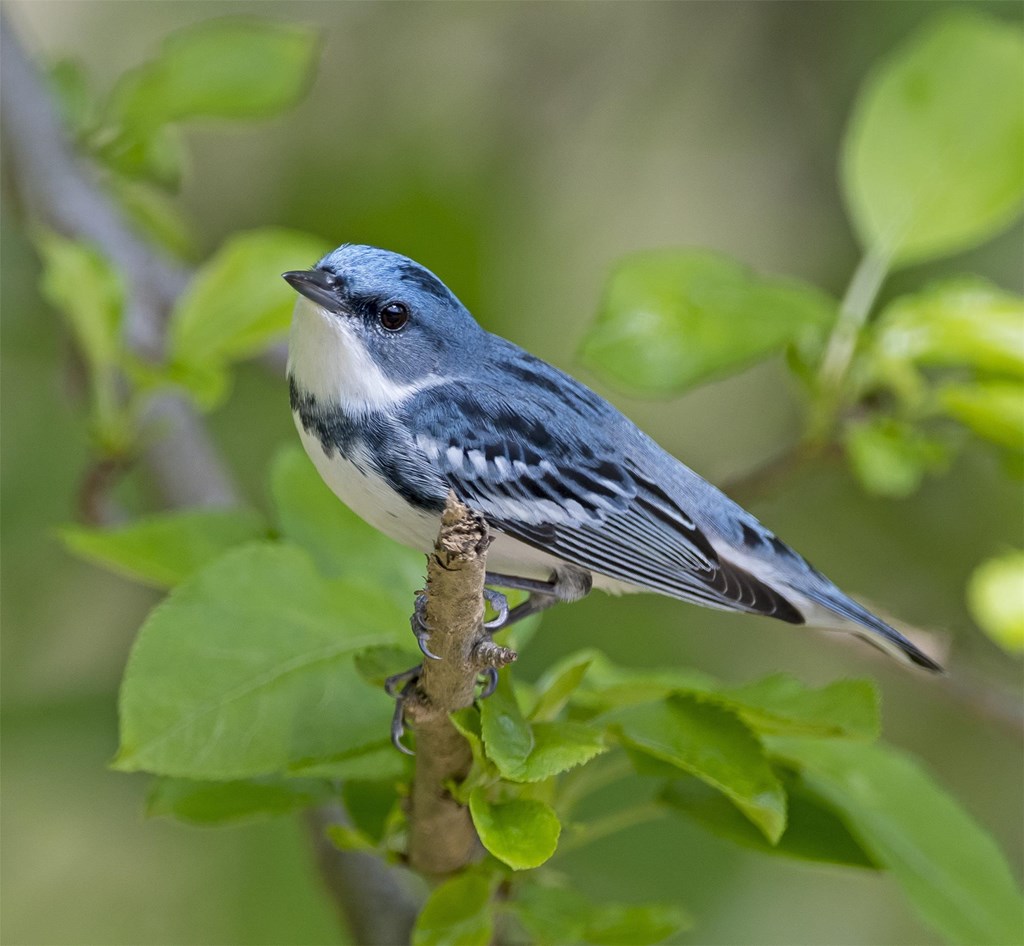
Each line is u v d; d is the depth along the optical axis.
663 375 9.16
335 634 7.04
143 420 10.91
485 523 5.84
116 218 12.13
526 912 7.11
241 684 6.77
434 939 6.77
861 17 14.38
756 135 14.93
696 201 15.00
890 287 13.77
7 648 13.34
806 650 14.44
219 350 9.54
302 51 10.66
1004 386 9.45
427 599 5.99
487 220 14.62
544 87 15.23
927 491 14.44
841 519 14.66
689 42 15.09
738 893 12.60
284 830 12.70
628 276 9.53
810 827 7.50
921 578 14.57
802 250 14.65
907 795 7.62
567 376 9.15
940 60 9.99
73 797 13.34
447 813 6.71
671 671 8.16
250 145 14.95
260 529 8.09
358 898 8.40
